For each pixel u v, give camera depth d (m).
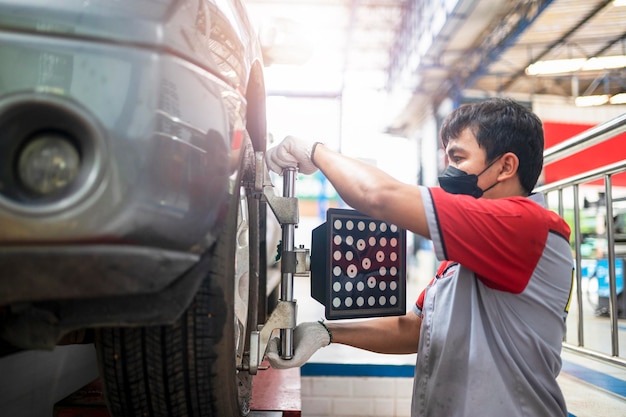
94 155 0.66
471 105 1.19
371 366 2.33
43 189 0.65
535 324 1.05
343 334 1.33
